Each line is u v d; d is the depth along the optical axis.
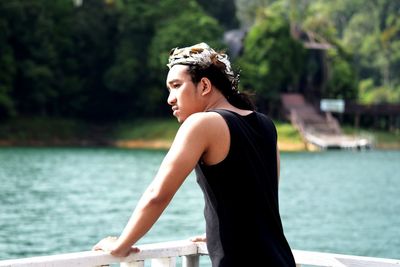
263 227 4.38
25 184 41.88
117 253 4.41
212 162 4.37
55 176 47.66
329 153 83.62
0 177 45.75
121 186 42.44
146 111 97.25
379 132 100.62
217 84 4.62
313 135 90.38
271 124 4.66
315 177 52.50
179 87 4.61
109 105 97.75
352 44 149.38
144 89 96.38
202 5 111.69
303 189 43.59
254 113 4.60
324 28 109.75
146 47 96.19
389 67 142.12
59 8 95.69
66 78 95.62
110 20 96.81
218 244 4.36
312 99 98.19
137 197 36.81
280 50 92.69
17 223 26.56
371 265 5.01
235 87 4.70
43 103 92.38
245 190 4.35
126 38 96.19
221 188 4.36
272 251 4.34
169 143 90.69
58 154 71.94
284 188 43.88
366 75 146.62
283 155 78.19
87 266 4.40
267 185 4.45
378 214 32.12
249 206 4.35
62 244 22.20
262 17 96.44
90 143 91.88
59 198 35.47
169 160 4.31
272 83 93.00
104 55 96.50
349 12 162.38
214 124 4.35
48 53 92.81
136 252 4.68
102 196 36.88
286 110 94.44
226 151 4.36
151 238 23.36
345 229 27.02
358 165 66.00
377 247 23.00
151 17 96.25
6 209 30.66
